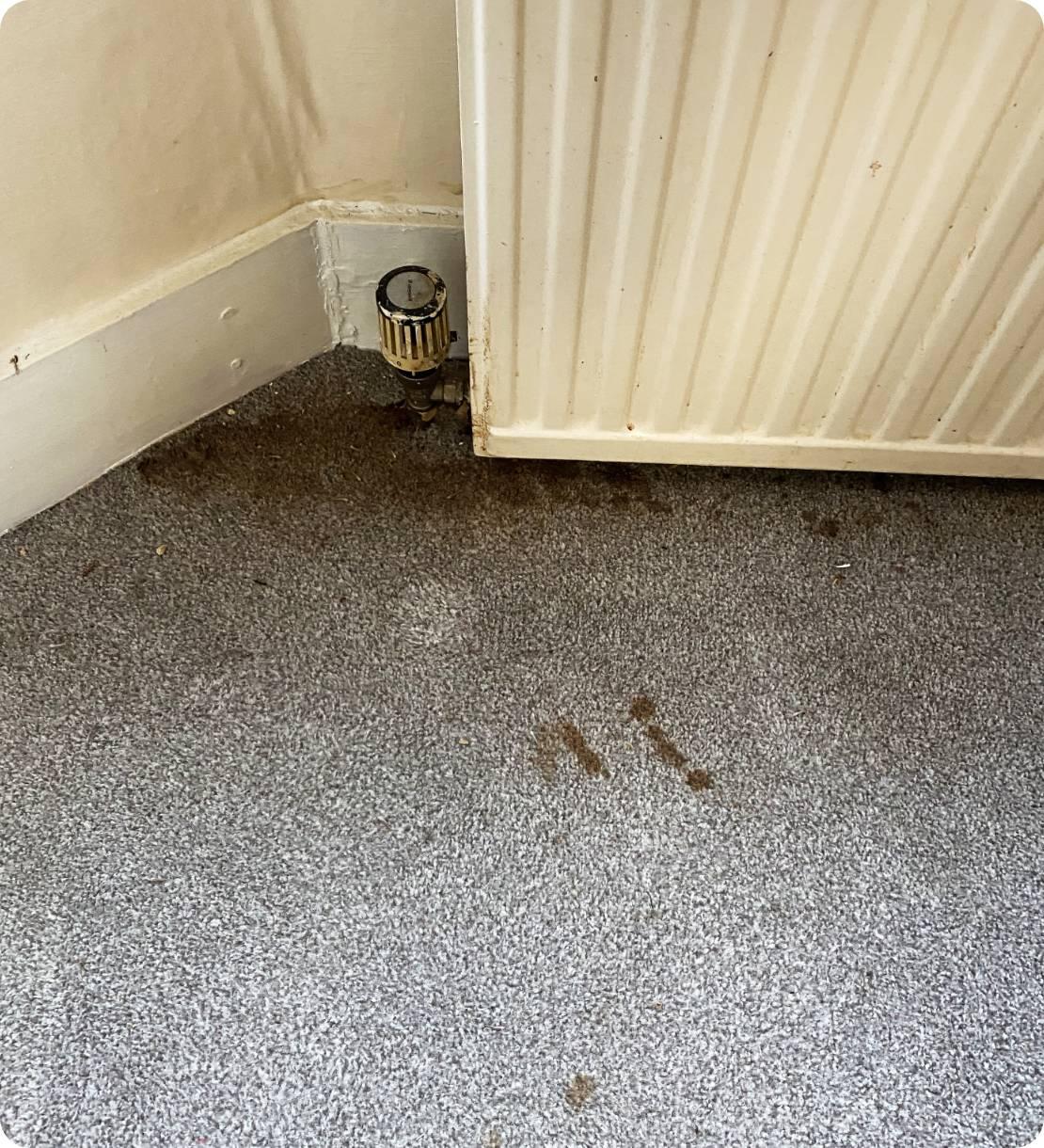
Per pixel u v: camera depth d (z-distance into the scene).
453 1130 0.76
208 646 0.95
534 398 0.93
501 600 0.98
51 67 0.73
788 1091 0.78
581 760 0.90
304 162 0.94
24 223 0.81
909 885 0.86
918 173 0.70
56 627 0.96
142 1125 0.76
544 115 0.66
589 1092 0.78
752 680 0.95
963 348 0.84
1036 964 0.83
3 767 0.89
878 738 0.92
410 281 0.94
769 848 0.87
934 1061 0.79
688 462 1.00
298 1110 0.77
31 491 0.99
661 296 0.80
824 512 1.04
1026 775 0.91
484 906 0.84
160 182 0.86
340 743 0.91
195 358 1.01
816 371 0.88
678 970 0.82
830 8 0.59
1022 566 1.02
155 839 0.86
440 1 0.80
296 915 0.84
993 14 0.59
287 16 0.81
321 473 1.05
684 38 0.61
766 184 0.71
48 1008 0.80
